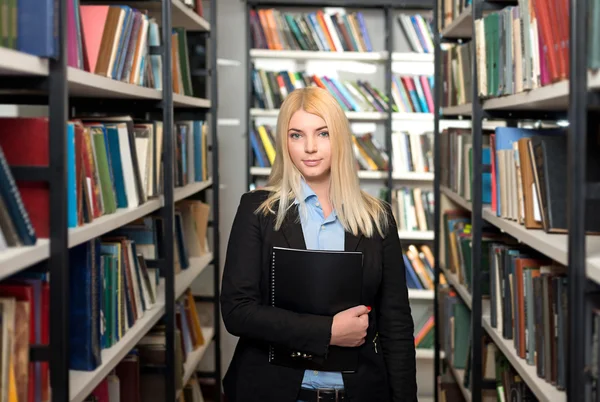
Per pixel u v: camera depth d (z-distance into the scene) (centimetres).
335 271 157
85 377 166
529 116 241
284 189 166
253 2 434
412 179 465
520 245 227
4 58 118
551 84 162
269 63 459
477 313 248
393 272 170
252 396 162
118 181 207
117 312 196
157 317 238
